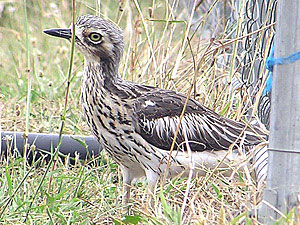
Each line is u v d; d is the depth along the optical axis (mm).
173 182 9812
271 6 10930
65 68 15727
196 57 12266
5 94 14414
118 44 9727
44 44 16797
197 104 9984
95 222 9055
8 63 16625
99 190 9867
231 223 7664
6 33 17859
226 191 9266
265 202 7582
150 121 9484
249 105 11578
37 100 13867
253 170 9445
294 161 7453
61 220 8891
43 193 9516
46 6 18312
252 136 9672
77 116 13055
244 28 12438
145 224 8430
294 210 7328
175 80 12609
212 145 9711
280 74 7379
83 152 11602
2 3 17797
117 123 9422
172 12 12766
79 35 9695
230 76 11406
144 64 13117
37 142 11570
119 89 9602
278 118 7441
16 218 8906
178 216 8016
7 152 10945
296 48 7277
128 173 9906
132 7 16469
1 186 10281
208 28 15469
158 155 9469
